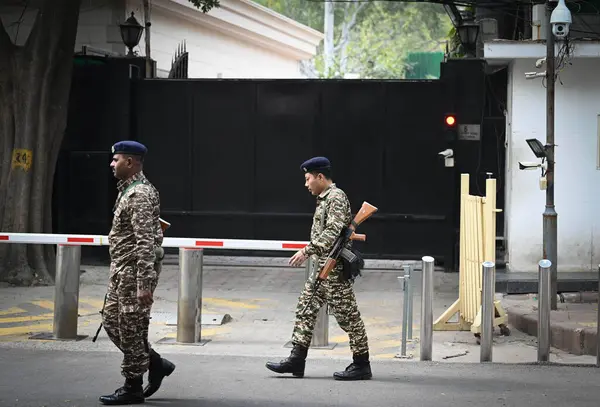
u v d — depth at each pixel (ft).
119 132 125.18
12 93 111.75
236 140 124.47
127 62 125.29
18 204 110.32
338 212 58.49
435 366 67.05
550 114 91.86
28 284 108.37
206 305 96.94
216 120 124.77
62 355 69.67
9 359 67.72
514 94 113.19
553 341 77.97
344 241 59.72
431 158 120.78
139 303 49.75
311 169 59.41
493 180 77.00
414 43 374.22
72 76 125.29
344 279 60.08
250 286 109.40
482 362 69.10
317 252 58.65
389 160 121.49
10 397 54.19
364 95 121.60
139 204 50.03
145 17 140.26
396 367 66.39
